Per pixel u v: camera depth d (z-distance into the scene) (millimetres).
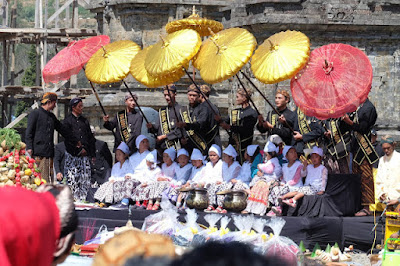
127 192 15172
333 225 13258
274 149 14156
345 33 30594
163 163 16109
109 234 12617
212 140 15992
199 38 14023
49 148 16219
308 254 12195
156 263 1953
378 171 13773
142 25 36188
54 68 15812
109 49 15953
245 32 13664
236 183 14445
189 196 14273
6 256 2469
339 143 14102
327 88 12820
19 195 2643
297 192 13547
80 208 15023
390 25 30234
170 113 16266
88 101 35625
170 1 35469
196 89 15898
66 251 3113
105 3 37375
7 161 10727
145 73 15117
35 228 2576
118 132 16516
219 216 13047
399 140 30188
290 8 30312
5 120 44281
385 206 13508
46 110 16234
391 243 12422
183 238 12328
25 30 40125
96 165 19234
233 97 32938
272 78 12969
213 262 1861
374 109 13984
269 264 1873
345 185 13555
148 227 13133
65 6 42281
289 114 15141
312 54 13219
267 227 13219
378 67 30922
